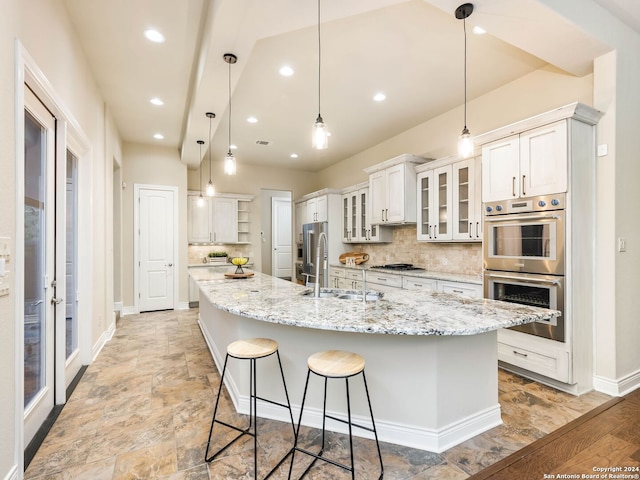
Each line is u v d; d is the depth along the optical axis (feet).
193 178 20.89
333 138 16.69
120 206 16.84
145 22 8.08
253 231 22.50
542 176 8.59
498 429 6.73
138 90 11.59
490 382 6.82
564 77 9.62
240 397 7.57
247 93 11.78
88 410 7.63
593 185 8.58
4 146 4.79
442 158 12.46
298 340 7.04
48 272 7.33
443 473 5.49
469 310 6.23
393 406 6.35
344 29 8.27
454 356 6.27
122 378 9.42
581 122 8.30
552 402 7.86
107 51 9.29
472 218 11.41
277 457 5.95
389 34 8.50
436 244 14.10
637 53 8.70
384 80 10.89
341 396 6.75
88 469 5.63
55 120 7.68
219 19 6.66
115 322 14.99
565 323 8.14
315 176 24.53
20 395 5.16
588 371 8.51
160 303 18.28
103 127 12.35
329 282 19.04
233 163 10.64
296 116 13.91
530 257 8.89
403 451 6.07
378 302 7.04
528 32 7.49
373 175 16.14
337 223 19.85
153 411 7.59
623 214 8.50
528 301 9.04
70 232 9.48
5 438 4.79
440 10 7.63
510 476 5.40
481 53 9.40
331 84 11.16
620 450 6.05
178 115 13.80
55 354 7.77
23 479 5.32
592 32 7.61
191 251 20.86
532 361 8.94
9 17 4.93
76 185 9.86
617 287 8.37
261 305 6.72
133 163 17.66
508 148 9.42
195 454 6.03
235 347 6.19
